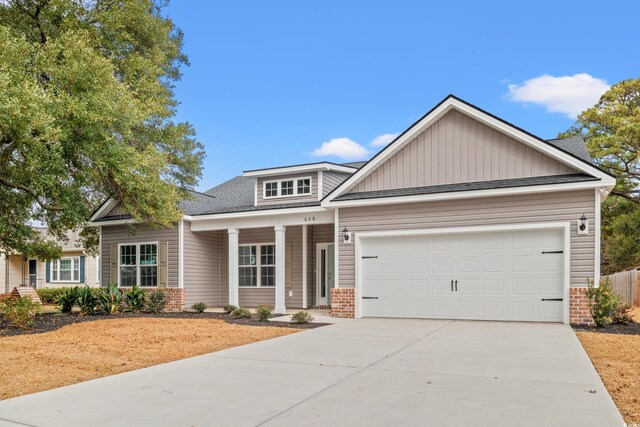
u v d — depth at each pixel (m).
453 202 12.94
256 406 5.22
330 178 18.56
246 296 19.20
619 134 25.53
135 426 4.60
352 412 4.97
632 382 6.24
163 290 17.42
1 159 12.37
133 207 14.83
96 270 27.75
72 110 11.49
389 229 13.66
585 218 11.50
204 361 7.74
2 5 14.62
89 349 8.95
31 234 15.81
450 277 12.96
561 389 5.82
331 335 10.41
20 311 12.20
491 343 9.09
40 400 5.50
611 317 11.61
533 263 12.11
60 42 13.52
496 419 4.70
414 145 14.04
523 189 11.94
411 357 7.89
